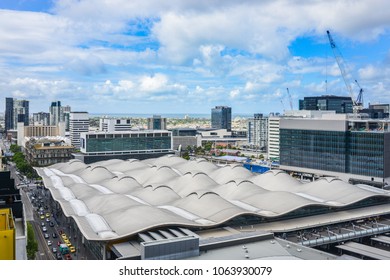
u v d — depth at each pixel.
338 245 113.62
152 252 75.44
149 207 121.38
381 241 117.94
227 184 164.25
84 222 116.06
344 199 145.38
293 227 121.44
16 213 85.00
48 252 117.44
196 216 124.88
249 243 86.94
